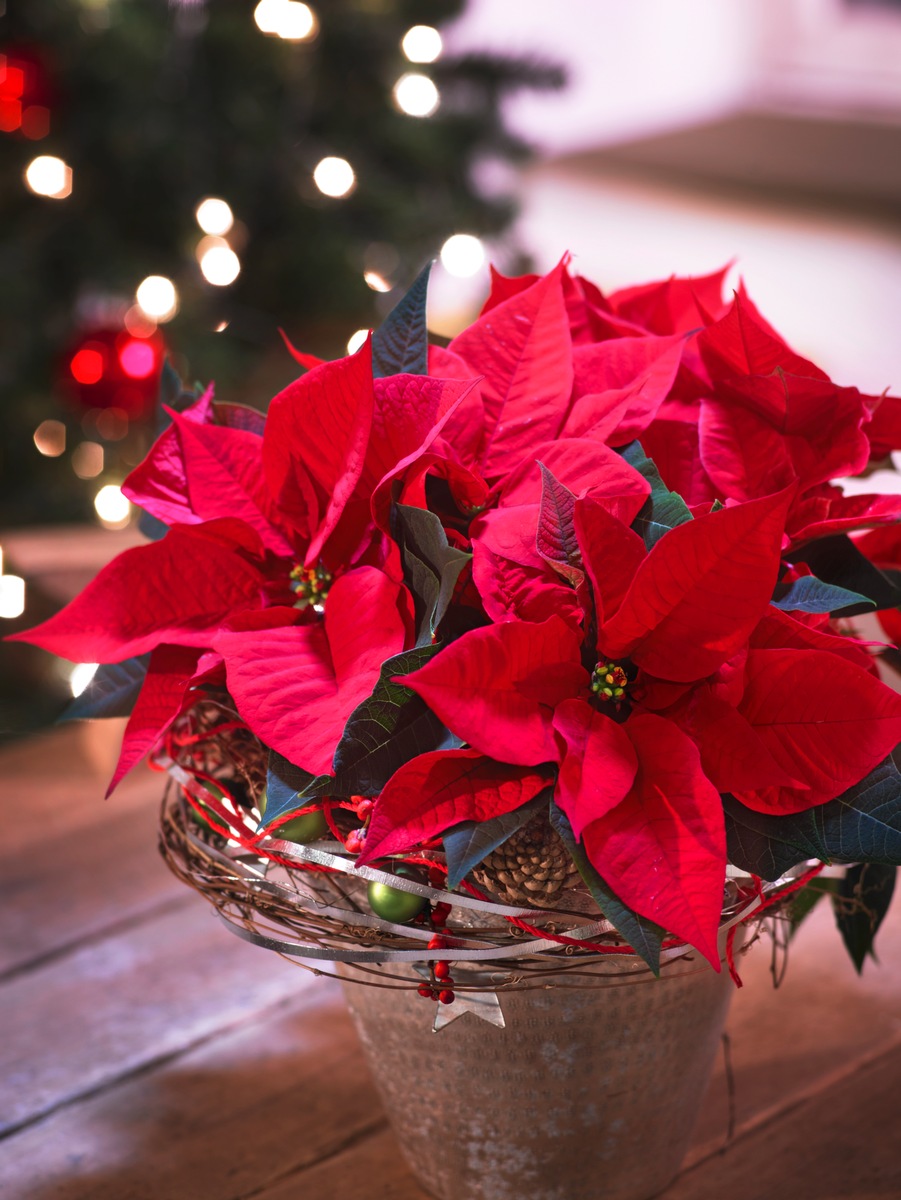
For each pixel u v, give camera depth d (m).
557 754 0.92
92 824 1.42
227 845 1.07
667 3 6.30
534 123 6.66
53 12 2.02
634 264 5.20
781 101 6.16
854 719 0.94
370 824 0.92
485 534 0.97
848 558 1.01
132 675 1.05
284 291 2.20
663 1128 1.05
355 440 0.97
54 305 2.18
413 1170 1.09
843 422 1.02
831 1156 1.10
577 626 0.96
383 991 1.02
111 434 2.26
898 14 5.87
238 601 1.02
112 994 1.24
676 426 1.03
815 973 1.26
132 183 2.13
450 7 2.32
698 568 0.92
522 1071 1.01
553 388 1.02
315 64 2.25
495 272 1.09
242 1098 1.16
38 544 2.06
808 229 5.58
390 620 0.95
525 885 0.95
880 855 0.93
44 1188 1.10
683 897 0.90
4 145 2.08
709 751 0.94
